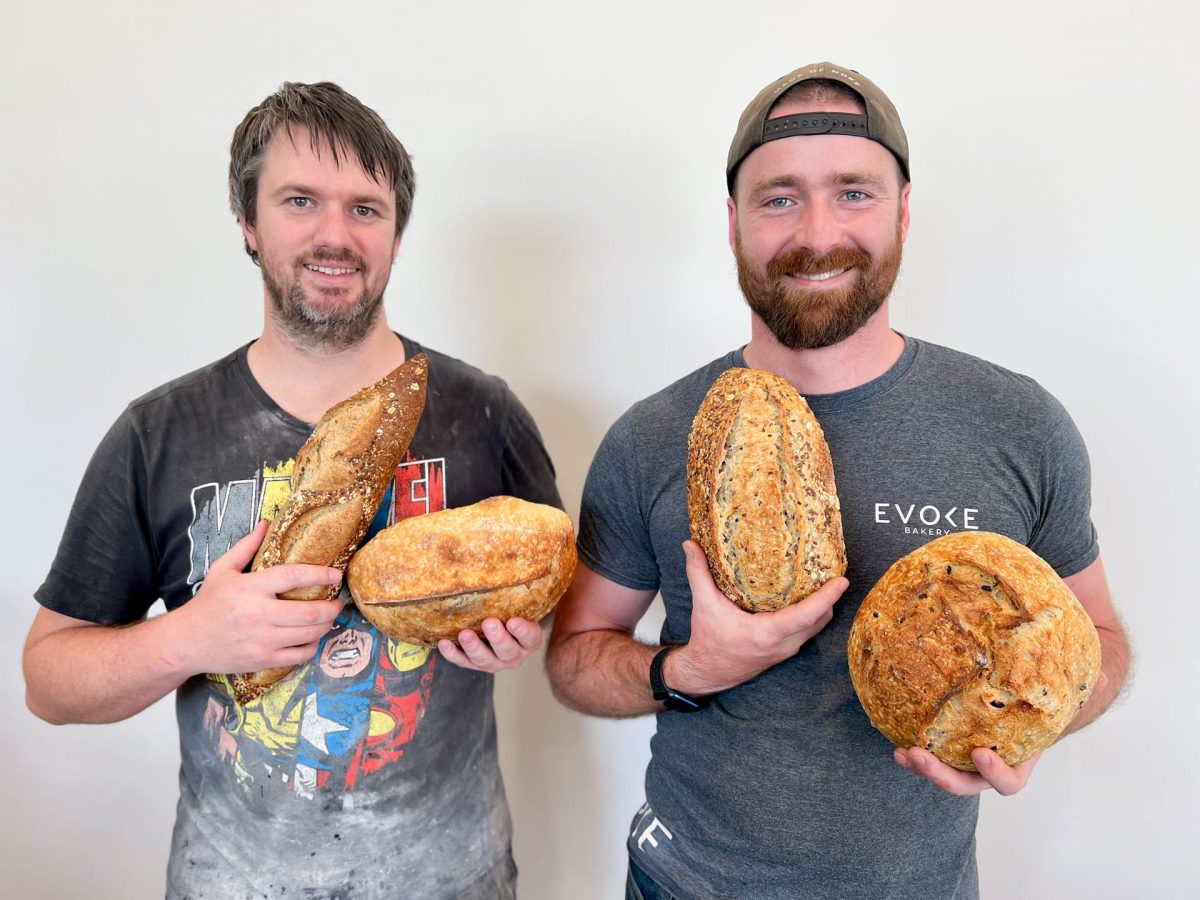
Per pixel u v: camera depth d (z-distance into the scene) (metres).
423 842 1.35
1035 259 1.67
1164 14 1.57
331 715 1.29
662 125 1.76
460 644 1.10
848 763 1.12
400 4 1.78
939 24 1.64
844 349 1.18
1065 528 1.19
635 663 1.29
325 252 1.21
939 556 0.92
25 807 2.04
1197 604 1.68
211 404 1.33
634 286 1.82
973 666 0.84
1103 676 1.14
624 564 1.38
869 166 1.11
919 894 1.12
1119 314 1.65
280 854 1.29
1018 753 0.84
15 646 2.00
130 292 1.90
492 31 1.78
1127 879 1.77
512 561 1.02
